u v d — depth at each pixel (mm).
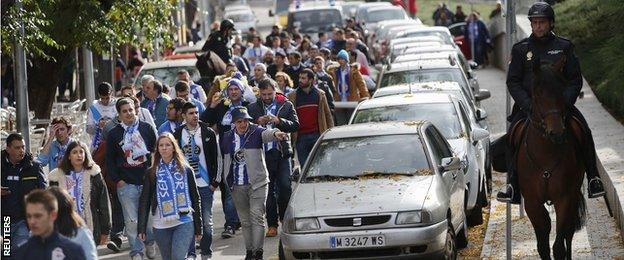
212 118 46469
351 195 35812
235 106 46219
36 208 22422
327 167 38062
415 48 78938
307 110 49094
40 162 39844
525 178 33531
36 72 69312
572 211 33125
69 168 38188
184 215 35031
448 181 37719
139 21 65312
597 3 84188
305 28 130625
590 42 78938
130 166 41188
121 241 44031
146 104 50844
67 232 23312
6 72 83938
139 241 40906
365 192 35938
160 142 35000
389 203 35062
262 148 39906
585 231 39188
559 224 32938
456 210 38438
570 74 32906
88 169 38312
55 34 61688
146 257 42344
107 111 48594
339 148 38719
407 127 39219
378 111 46000
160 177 35000
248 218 40062
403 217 34719
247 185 39625
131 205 41125
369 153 38281
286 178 44188
